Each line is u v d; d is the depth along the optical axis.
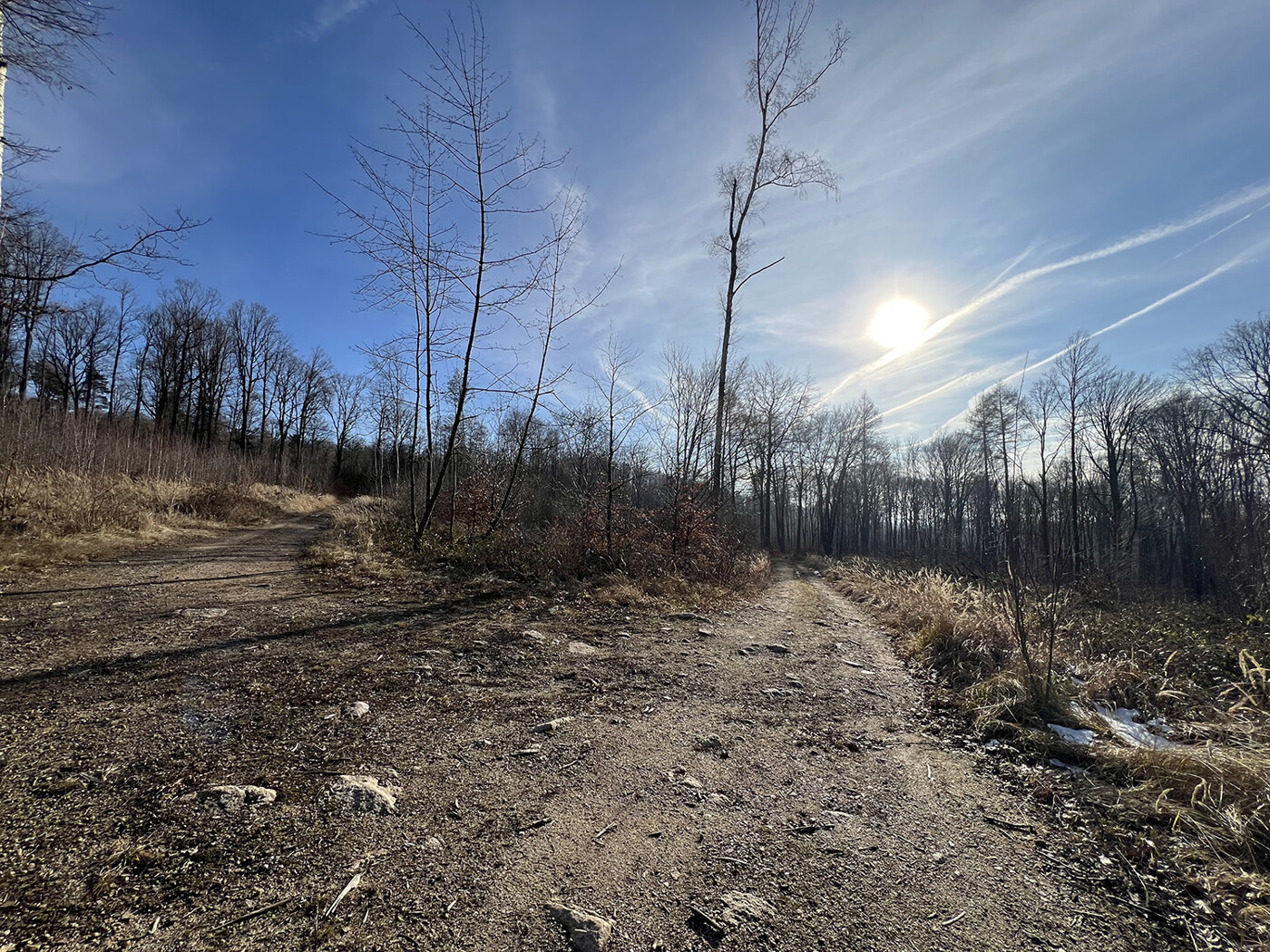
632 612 8.01
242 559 10.11
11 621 5.05
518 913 1.94
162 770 2.72
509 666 4.94
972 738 4.07
